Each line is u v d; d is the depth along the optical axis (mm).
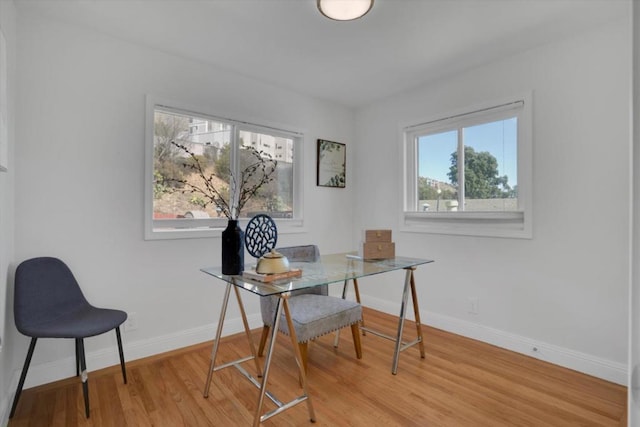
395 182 3559
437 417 1838
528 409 1902
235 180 3061
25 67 2072
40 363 2135
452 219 3078
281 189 3434
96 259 2330
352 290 3910
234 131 3053
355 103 3803
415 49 2572
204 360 2488
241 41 2461
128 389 2092
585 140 2307
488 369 2363
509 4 2014
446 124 3133
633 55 565
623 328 2168
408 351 2664
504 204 2779
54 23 2176
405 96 3463
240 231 1893
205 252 2824
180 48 2562
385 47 2541
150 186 2549
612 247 2209
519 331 2631
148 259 2547
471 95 2920
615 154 2191
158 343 2586
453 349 2693
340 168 3873
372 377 2260
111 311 2168
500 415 1852
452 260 3059
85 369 1841
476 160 2961
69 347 2238
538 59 2521
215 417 1831
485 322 2834
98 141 2336
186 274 2727
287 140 3484
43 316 1975
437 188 3266
